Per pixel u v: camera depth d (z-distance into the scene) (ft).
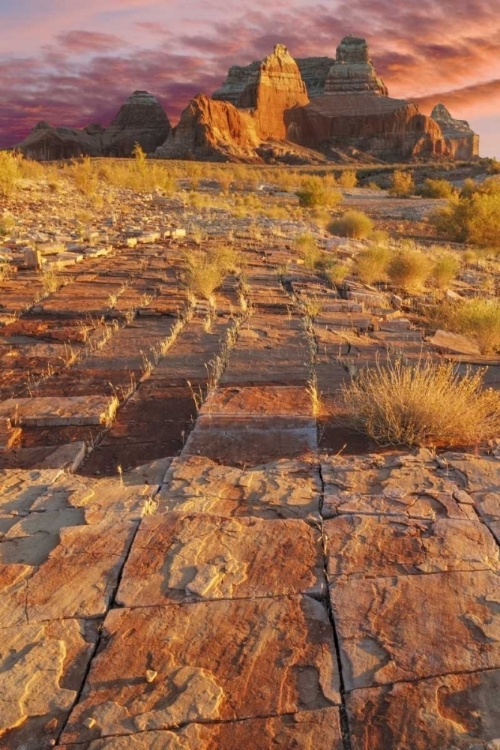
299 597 9.61
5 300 33.27
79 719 7.62
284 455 15.10
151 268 44.21
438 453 15.34
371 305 35.17
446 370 18.99
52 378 21.90
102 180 129.39
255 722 7.52
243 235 66.08
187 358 23.71
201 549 10.78
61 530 11.48
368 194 184.55
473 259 65.67
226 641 8.78
